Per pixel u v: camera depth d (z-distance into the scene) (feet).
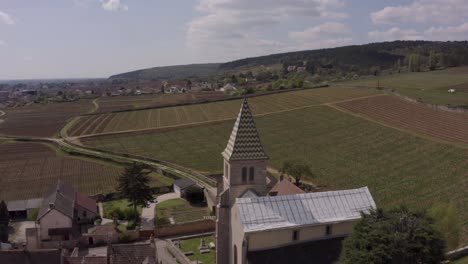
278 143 416.87
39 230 221.46
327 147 382.83
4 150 477.77
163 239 214.90
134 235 218.59
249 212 130.00
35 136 556.51
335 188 278.87
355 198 142.20
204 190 294.25
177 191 317.83
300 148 390.42
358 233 112.37
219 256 148.77
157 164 393.91
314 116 504.02
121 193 265.54
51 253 142.41
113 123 603.67
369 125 429.79
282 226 128.47
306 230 132.77
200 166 379.96
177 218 257.75
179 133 515.91
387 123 424.46
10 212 271.69
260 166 145.69
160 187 325.83
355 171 308.81
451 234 152.35
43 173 379.55
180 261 180.75
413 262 105.29
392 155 332.19
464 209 217.77
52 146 496.64
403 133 381.81
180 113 634.84
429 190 252.42
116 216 260.42
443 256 110.83
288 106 577.02
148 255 154.71
